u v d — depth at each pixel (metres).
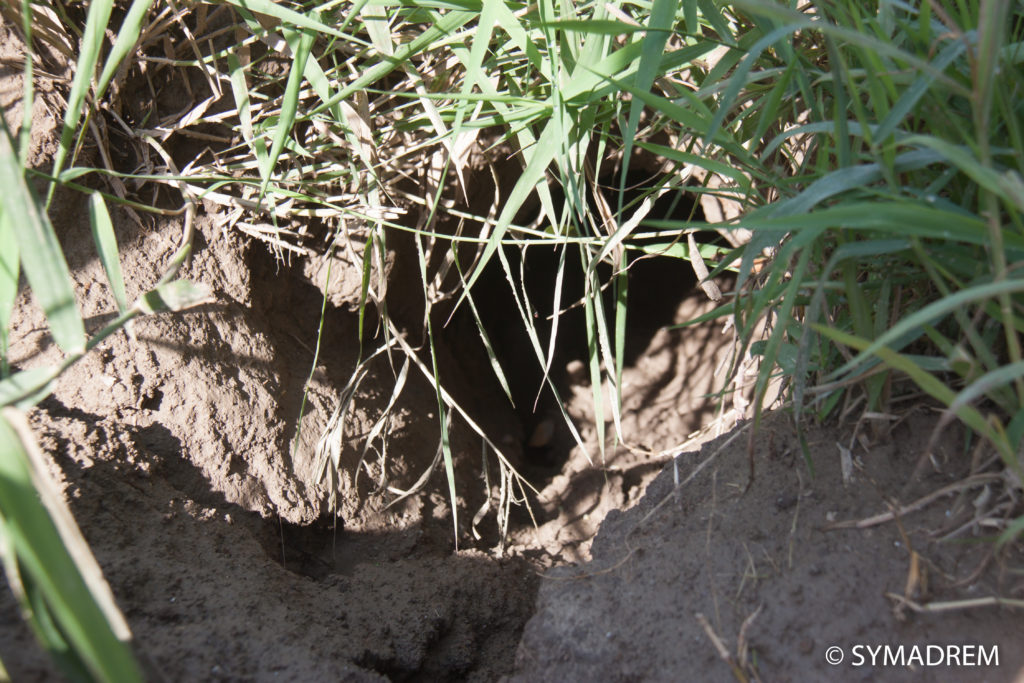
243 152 2.11
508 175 2.45
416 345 2.61
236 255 2.09
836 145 1.29
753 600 1.35
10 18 1.87
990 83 1.05
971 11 1.35
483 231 1.99
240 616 1.50
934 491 1.39
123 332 1.87
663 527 1.58
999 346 1.41
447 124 2.00
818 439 1.53
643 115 2.26
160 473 1.81
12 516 0.94
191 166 2.06
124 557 1.52
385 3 1.67
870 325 1.34
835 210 1.07
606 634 1.41
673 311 3.62
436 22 1.65
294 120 1.75
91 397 1.82
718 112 1.27
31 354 1.79
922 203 1.23
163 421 1.87
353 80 2.03
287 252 2.21
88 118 1.67
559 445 3.02
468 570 1.99
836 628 1.28
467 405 2.79
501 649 1.91
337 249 2.21
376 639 1.71
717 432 2.13
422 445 2.35
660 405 3.22
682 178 1.84
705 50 1.53
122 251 1.95
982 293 0.97
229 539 1.73
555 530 2.42
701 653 1.32
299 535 1.96
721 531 1.47
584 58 1.63
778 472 1.52
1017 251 1.23
